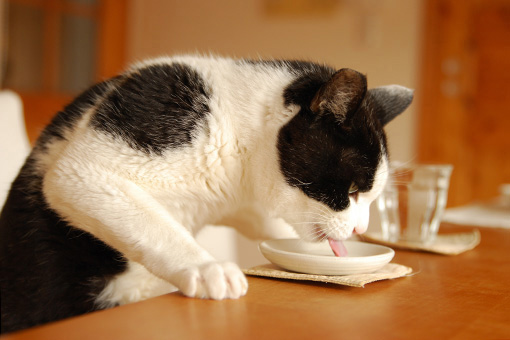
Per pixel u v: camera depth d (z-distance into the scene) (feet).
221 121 2.54
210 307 2.03
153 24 8.74
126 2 7.82
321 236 2.61
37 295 2.54
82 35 6.95
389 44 7.50
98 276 2.61
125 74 2.66
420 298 2.18
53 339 1.80
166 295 2.13
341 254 2.50
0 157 3.47
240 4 8.23
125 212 2.33
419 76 7.44
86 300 2.61
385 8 7.47
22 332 1.83
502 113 7.82
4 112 3.60
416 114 7.49
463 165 7.98
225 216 2.89
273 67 2.68
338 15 7.67
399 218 2.86
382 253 2.40
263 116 2.58
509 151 7.86
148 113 2.45
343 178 2.57
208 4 8.43
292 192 2.60
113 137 2.42
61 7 6.57
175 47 8.68
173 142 2.46
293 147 2.55
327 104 2.51
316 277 2.22
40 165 2.59
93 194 2.36
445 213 4.05
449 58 7.64
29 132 5.89
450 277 2.43
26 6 6.12
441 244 2.93
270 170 2.59
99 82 2.75
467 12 7.77
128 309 1.99
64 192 2.39
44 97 6.36
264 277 2.31
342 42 7.67
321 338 1.86
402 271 2.38
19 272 2.54
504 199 4.37
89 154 2.41
